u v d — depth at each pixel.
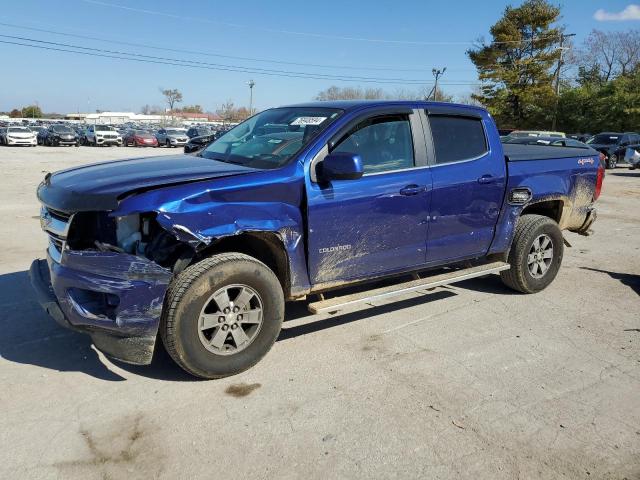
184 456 2.87
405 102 4.58
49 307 3.54
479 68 49.16
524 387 3.71
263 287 3.72
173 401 3.40
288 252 3.83
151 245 3.46
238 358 3.70
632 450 3.04
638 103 41.78
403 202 4.35
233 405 3.38
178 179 3.50
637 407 3.50
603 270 6.84
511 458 2.94
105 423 3.14
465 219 4.86
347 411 3.34
